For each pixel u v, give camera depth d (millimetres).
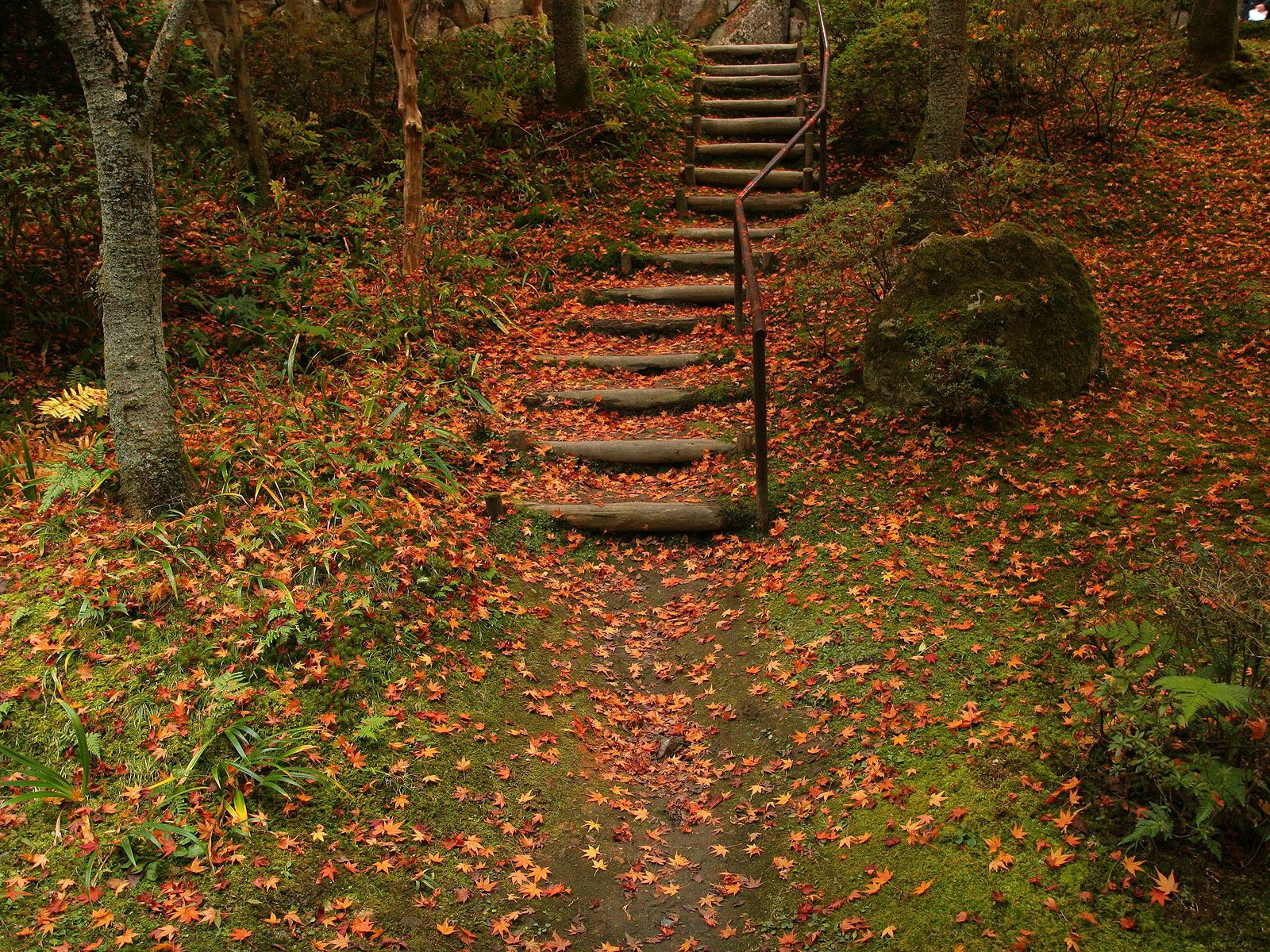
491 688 3945
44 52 6020
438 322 6820
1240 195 8484
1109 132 9203
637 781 3719
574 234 8750
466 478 5402
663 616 4734
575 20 10398
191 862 2902
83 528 4113
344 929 2816
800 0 13703
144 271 4117
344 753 3377
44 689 3355
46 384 5539
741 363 6641
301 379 5875
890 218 6441
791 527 5051
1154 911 2650
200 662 3531
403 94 7125
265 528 4160
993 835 2998
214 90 6633
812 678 3973
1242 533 4234
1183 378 5957
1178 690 2707
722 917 3045
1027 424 5453
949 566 4449
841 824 3252
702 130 10656
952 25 7770
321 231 8133
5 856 2842
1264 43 12586
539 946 2904
